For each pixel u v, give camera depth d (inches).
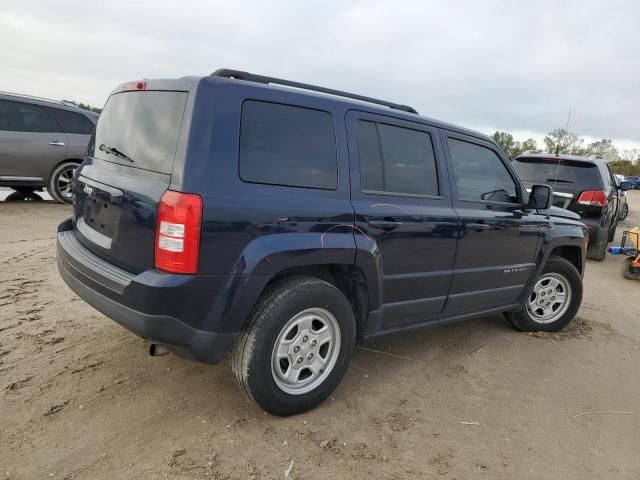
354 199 125.3
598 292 272.2
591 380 156.1
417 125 144.7
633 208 897.5
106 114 136.9
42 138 359.9
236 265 104.8
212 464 101.1
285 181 113.9
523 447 116.9
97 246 120.5
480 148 164.4
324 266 125.1
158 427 112.2
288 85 126.7
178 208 99.3
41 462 98.0
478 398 138.9
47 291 194.4
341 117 126.3
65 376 130.6
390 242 132.1
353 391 136.4
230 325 106.0
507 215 167.9
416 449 112.6
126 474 96.4
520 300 184.1
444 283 150.6
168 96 111.5
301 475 100.6
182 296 100.7
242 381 111.7
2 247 257.6
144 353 146.6
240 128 108.0
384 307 136.6
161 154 106.9
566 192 344.2
